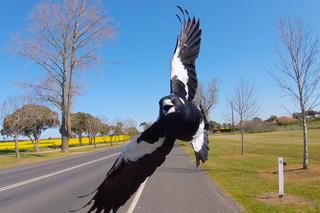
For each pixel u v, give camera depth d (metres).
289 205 11.92
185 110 3.47
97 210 3.50
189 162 27.97
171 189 15.43
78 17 49.62
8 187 18.02
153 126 3.51
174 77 3.95
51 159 40.84
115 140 111.25
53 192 16.02
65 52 49.69
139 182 3.52
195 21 4.28
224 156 31.62
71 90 51.12
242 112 34.03
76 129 94.88
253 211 11.09
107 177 3.54
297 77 19.47
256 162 25.88
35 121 55.84
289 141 49.50
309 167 20.50
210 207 11.73
